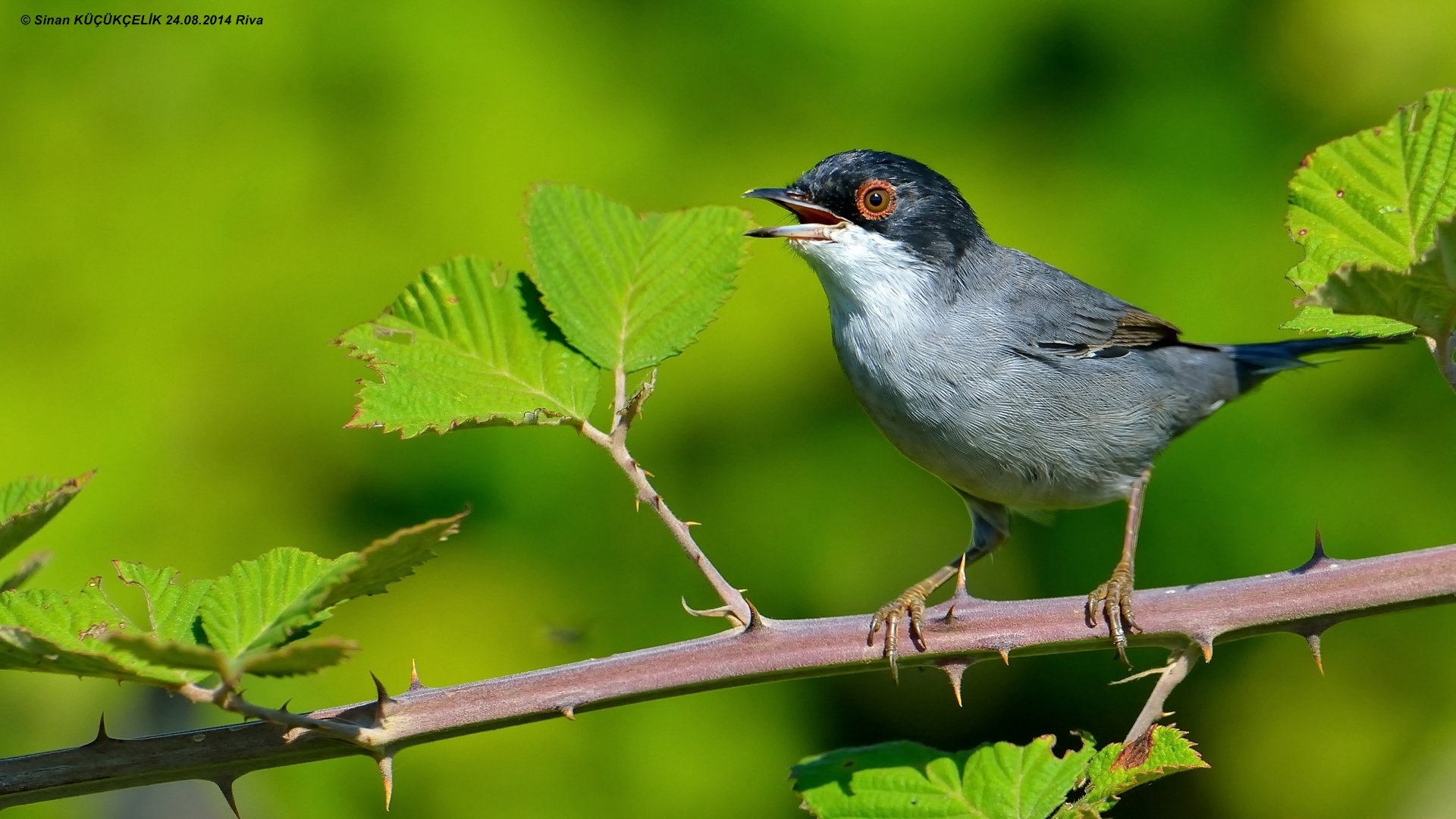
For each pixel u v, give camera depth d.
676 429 12.59
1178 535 12.18
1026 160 13.18
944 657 4.61
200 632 4.07
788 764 12.48
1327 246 4.89
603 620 12.35
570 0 13.46
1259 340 12.30
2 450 11.66
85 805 9.73
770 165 13.08
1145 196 12.84
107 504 11.72
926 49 13.30
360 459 12.24
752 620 4.50
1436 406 11.91
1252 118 12.98
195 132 12.75
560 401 4.64
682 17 13.42
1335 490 11.92
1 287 12.20
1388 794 12.08
